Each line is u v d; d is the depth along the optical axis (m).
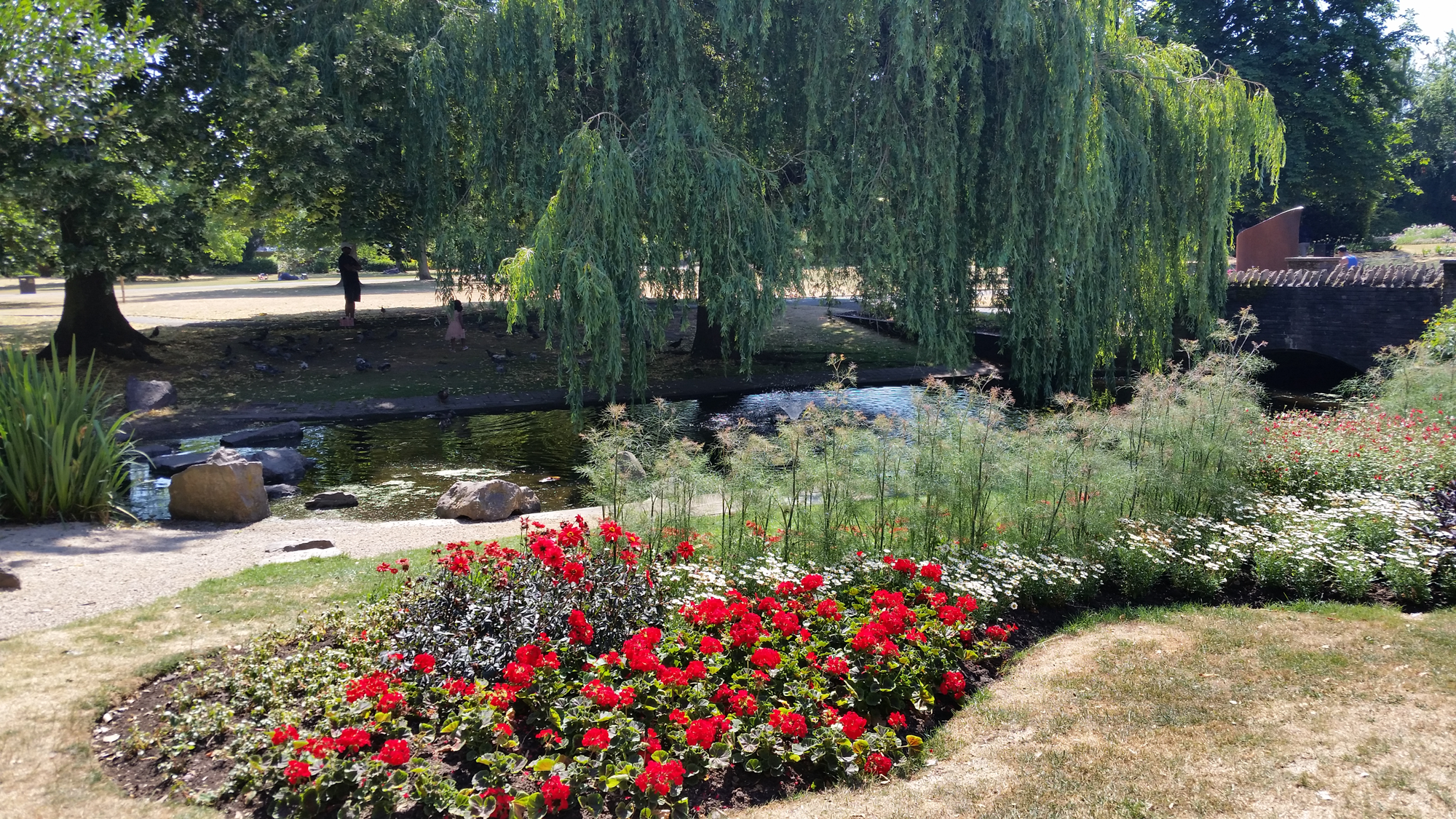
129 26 12.87
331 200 20.97
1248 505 7.94
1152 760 4.25
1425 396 10.58
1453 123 58.41
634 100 17.23
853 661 5.20
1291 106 32.56
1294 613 6.34
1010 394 8.09
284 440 15.41
